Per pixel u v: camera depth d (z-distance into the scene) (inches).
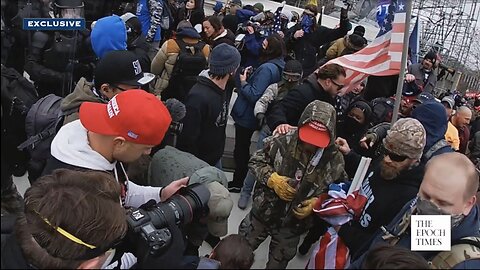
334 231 78.8
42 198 60.6
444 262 64.9
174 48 156.7
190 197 79.3
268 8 482.3
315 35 257.6
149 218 69.2
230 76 123.6
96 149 76.2
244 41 219.1
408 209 76.5
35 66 133.4
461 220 68.4
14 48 123.5
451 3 538.0
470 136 266.7
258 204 95.7
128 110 74.3
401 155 80.7
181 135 115.5
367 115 134.2
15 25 120.2
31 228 58.2
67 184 63.2
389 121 148.2
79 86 92.7
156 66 159.2
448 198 65.7
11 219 64.4
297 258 83.5
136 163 97.1
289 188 91.9
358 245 77.0
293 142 96.1
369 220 80.7
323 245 75.2
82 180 64.8
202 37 209.5
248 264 63.3
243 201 130.7
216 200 84.2
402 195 80.2
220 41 204.8
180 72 156.6
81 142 76.1
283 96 140.9
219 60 117.5
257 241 94.3
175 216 73.6
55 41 132.4
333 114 93.8
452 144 168.9
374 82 185.2
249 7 365.7
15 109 96.0
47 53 133.0
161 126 76.0
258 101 142.4
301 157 94.5
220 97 121.1
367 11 213.6
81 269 58.4
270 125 124.3
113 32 119.6
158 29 225.0
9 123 95.9
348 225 81.0
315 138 91.3
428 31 520.1
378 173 86.0
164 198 84.9
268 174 96.1
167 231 67.1
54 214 58.6
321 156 94.1
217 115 120.9
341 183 95.3
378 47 127.0
